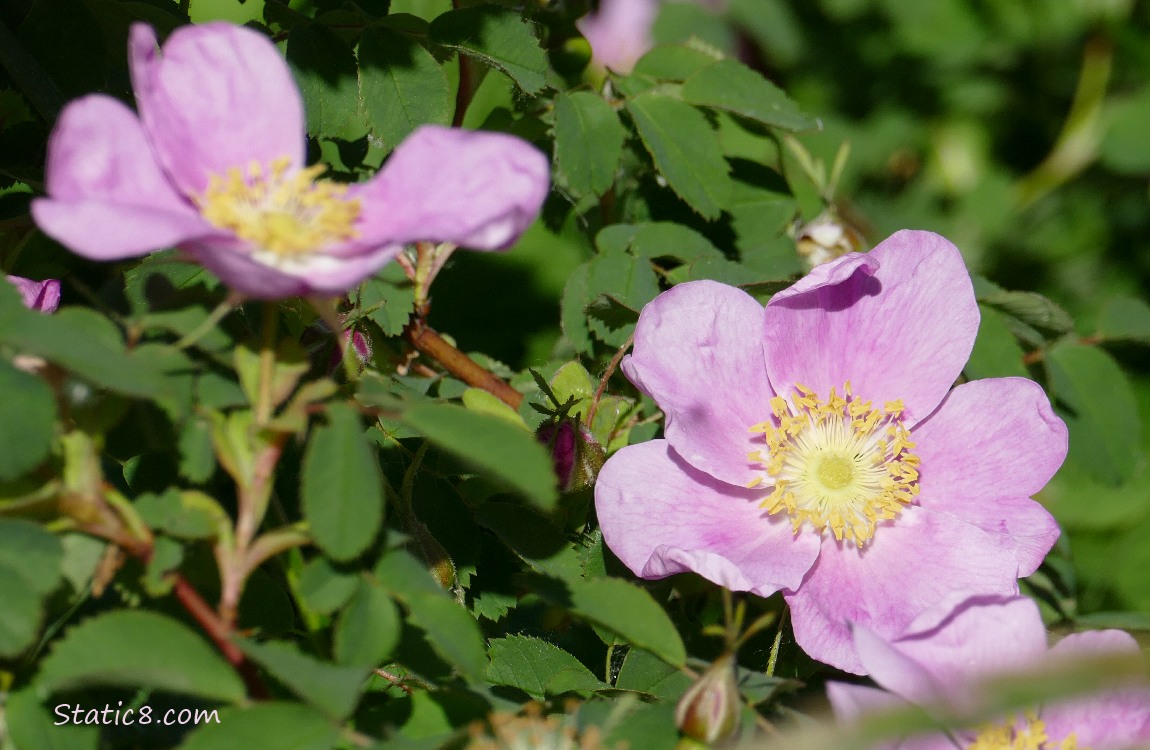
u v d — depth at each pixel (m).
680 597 0.60
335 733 0.54
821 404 0.60
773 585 0.58
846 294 0.60
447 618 0.55
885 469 0.60
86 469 0.54
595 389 0.61
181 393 0.55
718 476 0.59
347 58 0.60
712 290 0.59
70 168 0.54
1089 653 0.56
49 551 0.54
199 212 0.55
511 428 0.55
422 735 0.56
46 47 0.61
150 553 0.54
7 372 0.54
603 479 0.59
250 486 0.55
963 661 0.56
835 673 0.60
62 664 0.54
